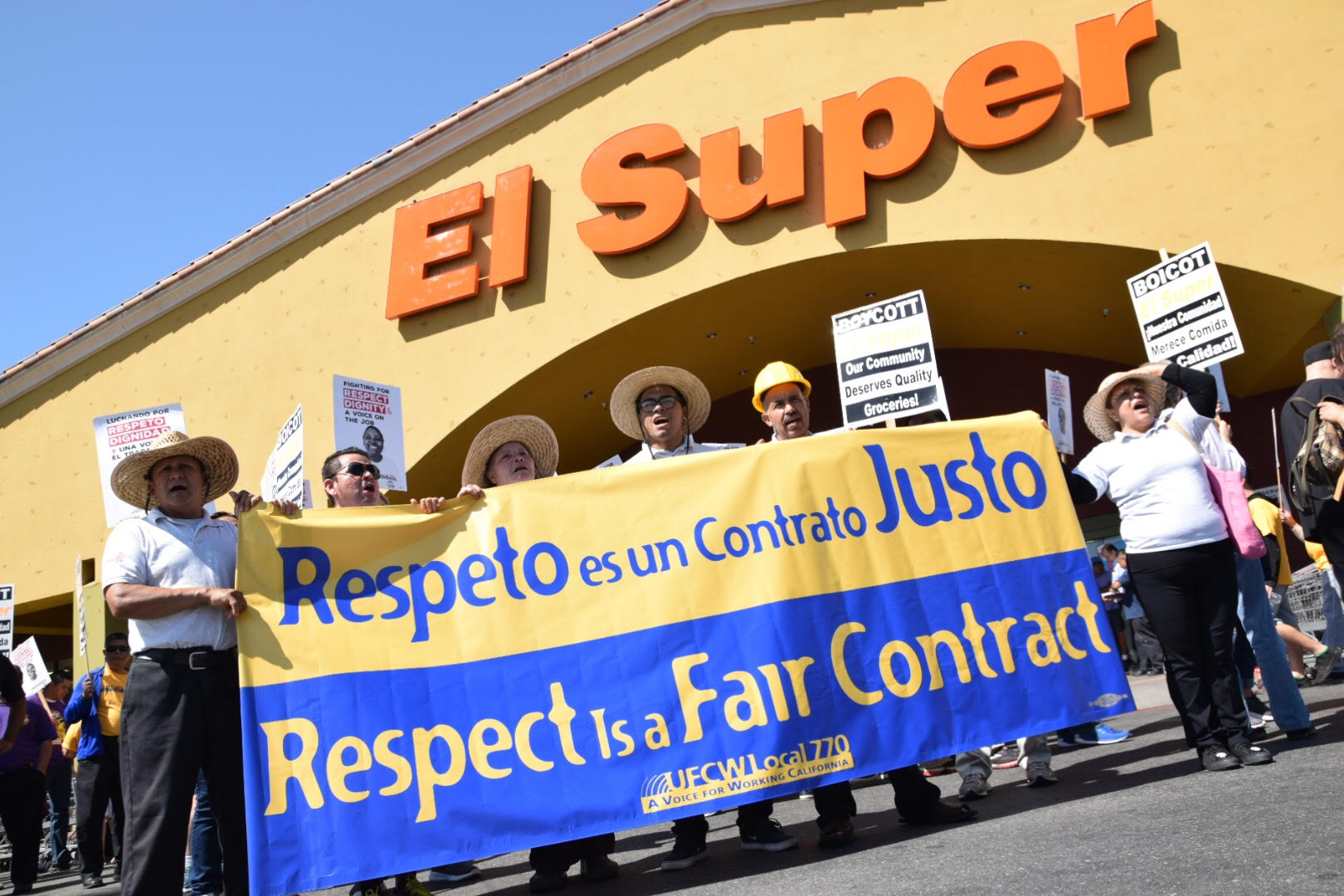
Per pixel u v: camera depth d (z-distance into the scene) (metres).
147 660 3.96
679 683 4.39
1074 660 4.69
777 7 14.32
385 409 8.74
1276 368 14.65
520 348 15.05
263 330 17.03
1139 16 12.37
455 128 15.77
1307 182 11.69
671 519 4.62
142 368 18.08
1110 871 3.11
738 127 14.23
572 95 15.34
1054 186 12.67
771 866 4.28
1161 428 5.14
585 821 4.20
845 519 4.68
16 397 19.20
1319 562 8.23
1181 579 4.88
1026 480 4.91
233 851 4.01
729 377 17.95
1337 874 2.74
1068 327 16.05
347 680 4.21
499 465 5.62
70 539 18.31
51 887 9.09
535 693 4.34
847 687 4.45
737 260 13.98
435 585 4.44
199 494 4.40
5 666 7.86
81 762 8.68
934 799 4.68
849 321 9.42
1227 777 4.50
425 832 4.11
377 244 16.31
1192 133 12.22
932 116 13.11
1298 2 12.00
